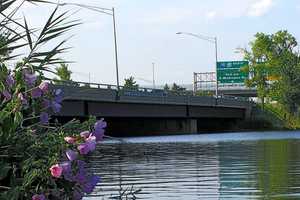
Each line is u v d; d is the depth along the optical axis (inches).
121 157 1181.7
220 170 829.8
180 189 610.5
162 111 2795.3
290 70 4057.6
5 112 172.7
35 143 176.9
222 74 4308.6
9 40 190.2
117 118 2719.0
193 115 3107.8
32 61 194.9
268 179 690.8
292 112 4003.4
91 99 2059.5
